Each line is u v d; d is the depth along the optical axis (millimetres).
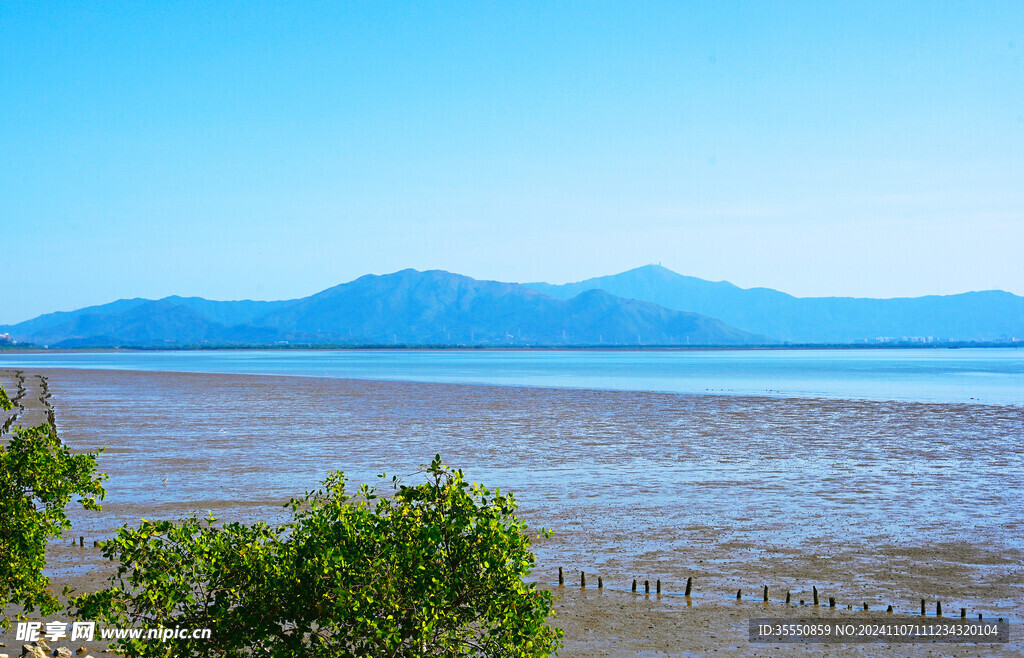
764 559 21438
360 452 41406
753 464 37844
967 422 57000
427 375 137375
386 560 9469
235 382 108438
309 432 50312
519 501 28969
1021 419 59062
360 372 151750
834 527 25078
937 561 21312
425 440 46375
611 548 22484
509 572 9695
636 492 30750
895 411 65562
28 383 103875
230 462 37781
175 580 9625
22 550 11953
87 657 13859
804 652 14844
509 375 138875
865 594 18547
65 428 51906
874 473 35344
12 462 12086
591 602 17719
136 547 9773
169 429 51656
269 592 9398
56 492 12367
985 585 19250
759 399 78438
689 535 24000
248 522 25344
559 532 24312
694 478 33938
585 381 116062
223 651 9633
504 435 49031
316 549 9516
